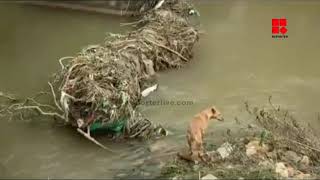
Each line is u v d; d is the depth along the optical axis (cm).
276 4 2448
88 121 1197
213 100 1455
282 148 1130
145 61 1569
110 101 1191
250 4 2450
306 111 1380
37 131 1275
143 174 1068
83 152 1175
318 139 1201
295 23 2178
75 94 1224
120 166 1109
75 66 1286
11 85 1566
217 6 2419
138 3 2209
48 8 2498
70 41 2003
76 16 2361
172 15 1812
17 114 1364
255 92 1510
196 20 2191
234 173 1012
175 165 1069
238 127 1273
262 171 1017
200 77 1627
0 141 1226
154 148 1183
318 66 1717
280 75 1642
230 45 1912
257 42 1950
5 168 1112
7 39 2034
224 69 1691
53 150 1187
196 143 1062
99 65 1278
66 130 1276
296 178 1009
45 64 1752
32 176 1080
